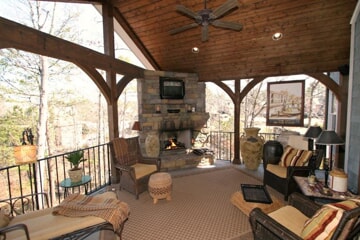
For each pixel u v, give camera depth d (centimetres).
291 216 218
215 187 425
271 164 406
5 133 785
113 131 439
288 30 418
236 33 455
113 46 434
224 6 258
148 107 562
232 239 258
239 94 578
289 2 372
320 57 449
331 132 298
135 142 445
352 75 389
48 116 893
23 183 792
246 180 465
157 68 628
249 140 532
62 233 193
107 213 216
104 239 260
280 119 612
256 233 202
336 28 395
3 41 228
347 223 142
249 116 1163
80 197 245
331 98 627
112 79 430
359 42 359
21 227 174
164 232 274
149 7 442
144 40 541
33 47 261
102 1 423
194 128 608
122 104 1129
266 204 285
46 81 773
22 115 805
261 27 427
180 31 333
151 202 357
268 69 516
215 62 556
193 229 280
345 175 269
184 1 411
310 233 160
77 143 1019
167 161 534
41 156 777
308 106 932
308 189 283
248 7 394
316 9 372
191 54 550
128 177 382
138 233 272
